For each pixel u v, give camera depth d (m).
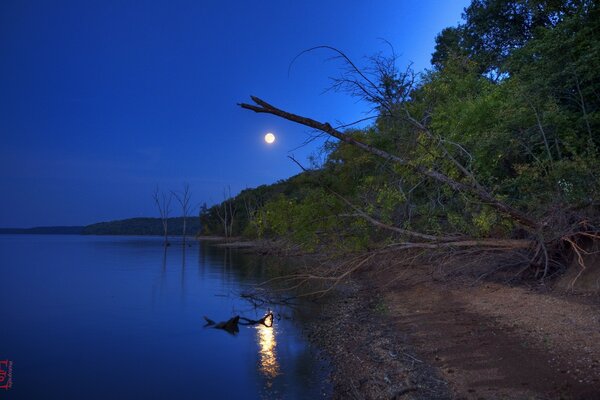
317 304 15.93
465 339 8.45
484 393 5.90
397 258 16.61
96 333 12.52
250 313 15.12
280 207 16.05
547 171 12.45
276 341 11.23
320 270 16.97
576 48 13.90
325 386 7.74
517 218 11.81
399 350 8.66
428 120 15.25
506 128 13.35
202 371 8.99
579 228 11.11
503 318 9.40
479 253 14.59
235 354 10.15
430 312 11.42
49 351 10.73
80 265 36.72
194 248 68.69
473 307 10.93
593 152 11.84
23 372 9.16
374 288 16.89
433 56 32.88
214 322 13.50
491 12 25.05
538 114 13.20
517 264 13.51
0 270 32.22
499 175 14.65
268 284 21.67
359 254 15.62
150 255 50.41
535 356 6.86
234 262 38.53
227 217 94.75
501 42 26.00
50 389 8.13
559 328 7.98
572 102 15.31
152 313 15.48
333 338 10.82
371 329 10.89
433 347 8.40
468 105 14.18
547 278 12.09
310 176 15.96
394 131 13.78
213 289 21.42
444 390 6.31
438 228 13.98
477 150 12.90
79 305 17.23
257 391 7.71
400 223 15.50
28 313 15.65
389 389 6.79
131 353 10.46
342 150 14.74
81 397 7.72
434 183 14.08
